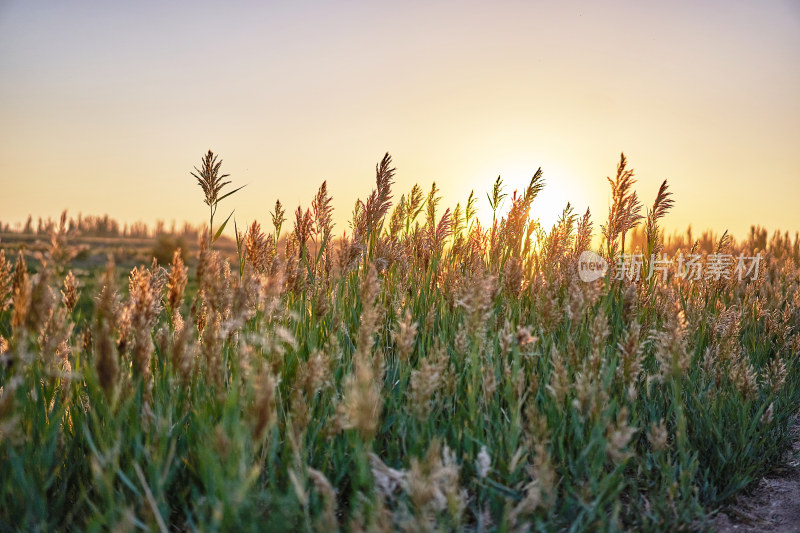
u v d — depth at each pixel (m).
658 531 2.79
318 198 4.23
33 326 2.41
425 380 2.74
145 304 2.72
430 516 2.24
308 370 2.79
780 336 5.08
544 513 2.65
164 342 2.95
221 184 3.53
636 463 3.38
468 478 2.94
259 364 2.86
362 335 2.98
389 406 3.21
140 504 2.43
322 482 2.22
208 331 2.74
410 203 4.91
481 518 2.55
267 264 3.93
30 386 2.83
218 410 2.76
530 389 3.06
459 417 3.07
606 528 2.71
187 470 2.81
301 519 2.44
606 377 3.09
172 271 2.93
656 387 3.94
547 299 3.45
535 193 4.43
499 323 3.80
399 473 2.29
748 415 3.93
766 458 3.74
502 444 3.01
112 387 2.29
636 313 4.28
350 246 3.65
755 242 9.59
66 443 2.93
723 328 4.42
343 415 2.68
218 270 2.88
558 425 3.09
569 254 4.59
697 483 3.36
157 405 2.75
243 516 2.25
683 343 3.16
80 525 2.57
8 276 2.63
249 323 3.39
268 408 2.19
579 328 3.91
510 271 3.69
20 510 2.48
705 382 4.04
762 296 5.96
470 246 4.74
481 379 3.20
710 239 6.61
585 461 2.85
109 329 2.44
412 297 4.34
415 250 4.77
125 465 2.70
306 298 4.03
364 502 2.41
